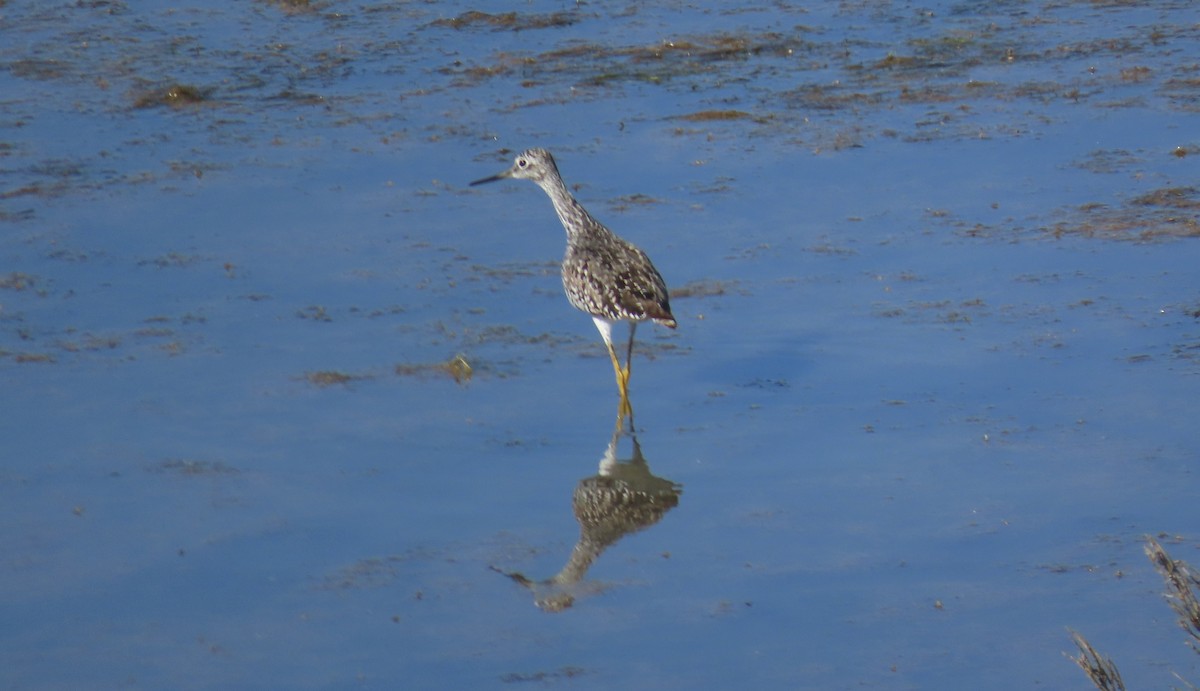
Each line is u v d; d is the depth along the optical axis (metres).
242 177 19.11
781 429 12.55
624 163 19.50
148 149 20.25
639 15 27.36
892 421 12.55
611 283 12.99
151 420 12.80
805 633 9.52
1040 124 20.42
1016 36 25.31
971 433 12.22
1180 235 16.28
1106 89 21.91
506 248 16.88
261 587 10.25
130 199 18.33
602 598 10.06
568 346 14.45
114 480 11.75
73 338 14.48
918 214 17.34
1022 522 10.77
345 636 9.64
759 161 19.39
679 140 20.36
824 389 13.26
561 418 12.94
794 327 14.53
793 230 17.00
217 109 22.11
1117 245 16.09
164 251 16.70
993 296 14.98
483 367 13.90
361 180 19.05
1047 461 11.66
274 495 11.55
